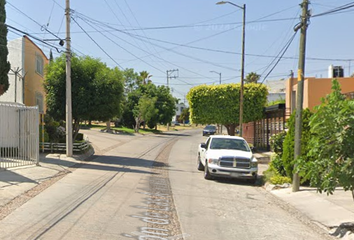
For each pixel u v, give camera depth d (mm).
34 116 13617
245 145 14242
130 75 58656
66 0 16641
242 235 6414
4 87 17094
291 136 11891
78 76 18641
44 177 11195
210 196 10000
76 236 5684
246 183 13078
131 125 58312
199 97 25641
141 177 12578
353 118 6395
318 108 6801
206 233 6402
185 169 15906
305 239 6422
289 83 22922
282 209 8891
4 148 13664
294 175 10789
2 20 16516
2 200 7852
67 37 16781
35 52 22594
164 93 60531
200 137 48750
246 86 25188
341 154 6668
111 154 20859
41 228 6000
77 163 15531
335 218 7781
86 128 48844
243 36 22281
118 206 7934
